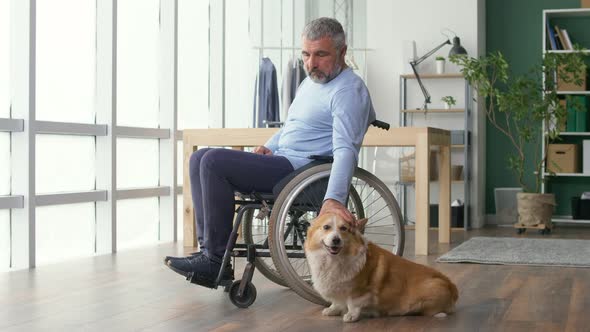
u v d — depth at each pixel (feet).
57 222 15.53
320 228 8.29
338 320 8.66
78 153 16.24
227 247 9.25
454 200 23.53
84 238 16.33
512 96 21.52
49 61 15.46
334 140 9.18
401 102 23.47
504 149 25.22
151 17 18.97
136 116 18.52
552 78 22.06
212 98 21.45
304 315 8.97
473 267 13.84
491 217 25.08
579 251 16.10
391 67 23.95
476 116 23.48
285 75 21.33
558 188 24.84
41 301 10.01
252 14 23.44
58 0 15.65
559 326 8.46
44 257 15.21
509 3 25.34
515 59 25.31
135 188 17.79
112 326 8.39
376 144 16.01
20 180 14.06
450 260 14.58
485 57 22.86
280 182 9.32
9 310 9.37
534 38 25.20
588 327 8.42
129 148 18.28
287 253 9.33
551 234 21.11
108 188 16.61
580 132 23.30
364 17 26.04
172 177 19.30
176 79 19.33
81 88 16.33
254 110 21.21
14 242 14.06
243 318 8.81
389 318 8.74
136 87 18.49
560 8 24.99
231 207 9.34
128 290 10.91
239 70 22.85
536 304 9.88
